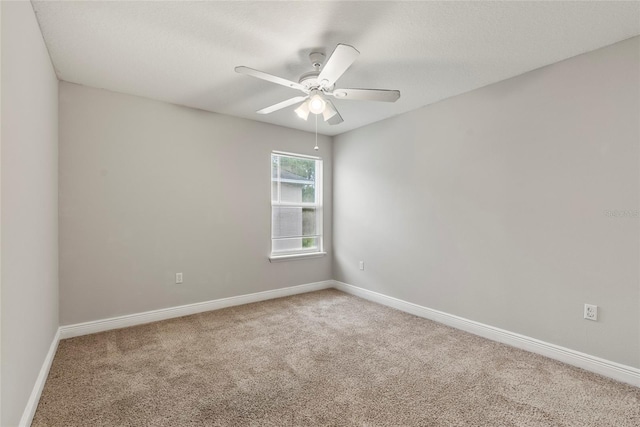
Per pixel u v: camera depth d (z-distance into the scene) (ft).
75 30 6.45
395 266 12.05
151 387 6.51
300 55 7.58
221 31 6.56
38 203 6.21
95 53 7.39
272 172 13.43
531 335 8.28
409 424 5.42
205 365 7.45
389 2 5.64
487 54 7.47
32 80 5.73
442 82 9.04
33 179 5.80
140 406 5.88
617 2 5.59
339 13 5.96
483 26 6.36
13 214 4.55
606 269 7.03
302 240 14.43
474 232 9.53
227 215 11.98
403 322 10.45
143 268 10.18
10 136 4.41
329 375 7.03
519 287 8.51
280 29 6.49
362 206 13.47
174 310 10.78
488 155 9.18
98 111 9.38
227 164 11.96
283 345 8.60
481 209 9.36
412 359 7.82
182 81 9.00
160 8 5.79
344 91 7.33
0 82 3.95
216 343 8.69
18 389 4.82
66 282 8.89
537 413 5.73
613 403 6.02
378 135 12.73
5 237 4.17
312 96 7.38
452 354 8.11
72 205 8.96
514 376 7.01
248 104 10.87
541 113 8.06
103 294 9.50
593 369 7.19
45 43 6.88
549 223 7.93
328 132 14.44
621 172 6.82
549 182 7.92
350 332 9.56
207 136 11.48
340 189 14.60
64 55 7.45
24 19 5.15
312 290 14.47
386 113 11.76
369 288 13.16
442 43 7.00
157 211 10.44
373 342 8.84
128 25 6.31
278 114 11.93
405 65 8.04
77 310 9.07
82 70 8.23
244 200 12.41
